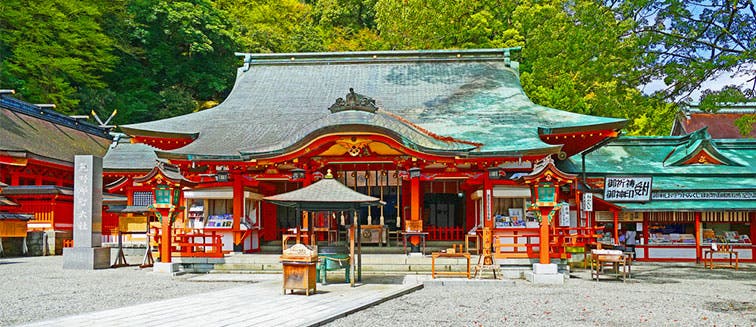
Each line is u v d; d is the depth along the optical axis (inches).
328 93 945.5
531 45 1069.1
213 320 365.4
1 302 456.1
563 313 411.5
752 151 994.7
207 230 739.4
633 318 394.9
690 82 641.0
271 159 719.1
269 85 985.5
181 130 826.2
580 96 1114.7
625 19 679.7
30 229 991.6
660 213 879.7
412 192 725.9
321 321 364.2
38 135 1131.3
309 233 608.7
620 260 606.2
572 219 810.8
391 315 399.5
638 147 1003.9
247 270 679.1
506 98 911.0
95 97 1466.5
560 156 823.1
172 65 1662.2
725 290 542.0
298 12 2116.1
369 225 819.4
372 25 2073.1
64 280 606.9
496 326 364.8
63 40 1385.3
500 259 657.0
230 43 1685.5
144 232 818.8
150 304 431.2
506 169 780.0
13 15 1267.2
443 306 438.9
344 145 721.6
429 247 834.2
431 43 1466.5
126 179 925.8
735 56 595.2
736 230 904.9
